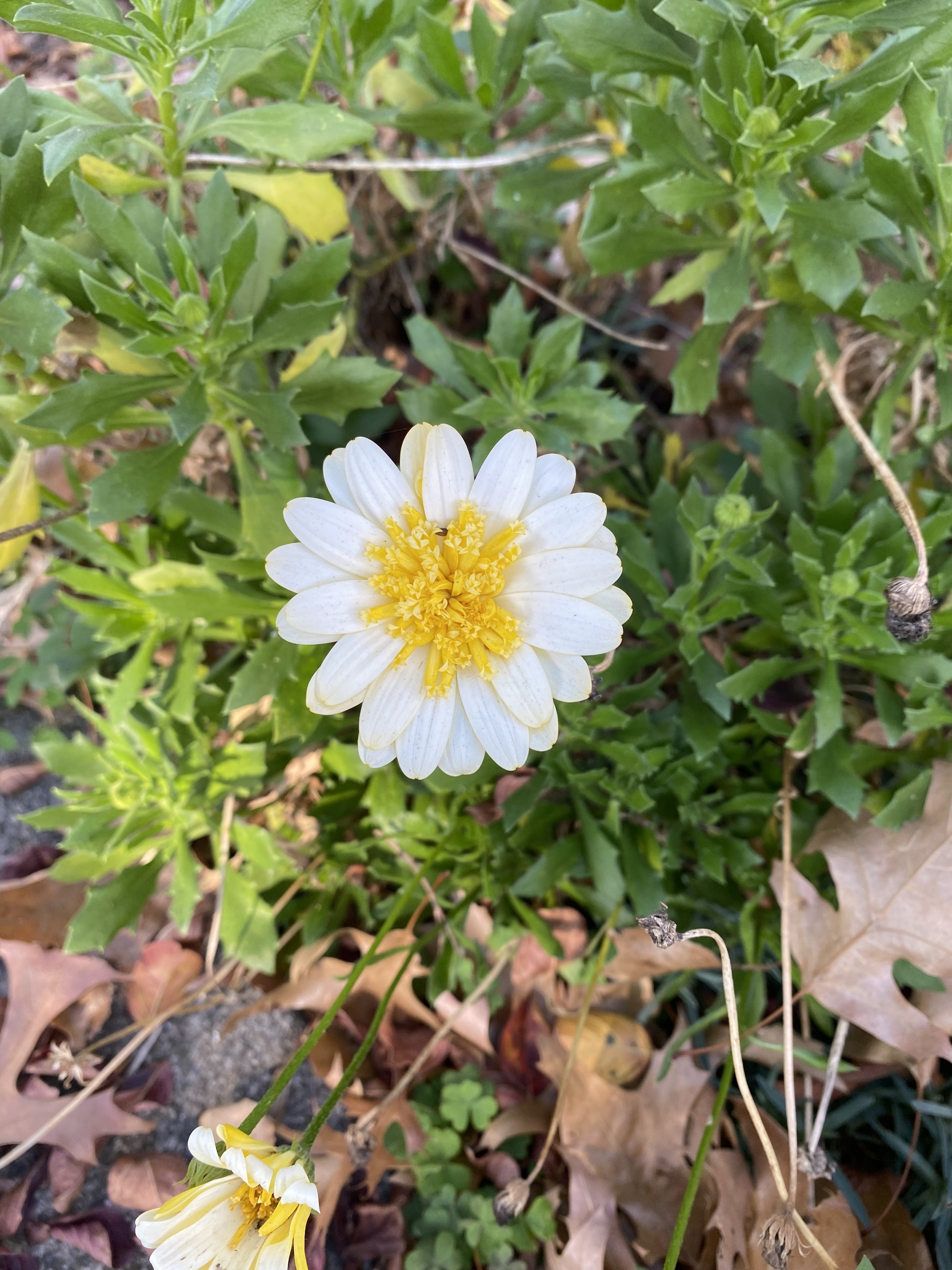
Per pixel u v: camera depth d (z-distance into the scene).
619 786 0.22
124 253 0.19
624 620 0.17
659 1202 0.21
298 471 0.21
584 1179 0.21
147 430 0.24
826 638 0.21
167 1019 0.25
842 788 0.21
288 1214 0.15
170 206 0.21
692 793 0.23
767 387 0.27
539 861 0.22
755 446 0.29
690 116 0.22
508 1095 0.23
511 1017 0.24
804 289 0.20
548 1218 0.21
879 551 0.22
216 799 0.23
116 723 0.23
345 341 0.28
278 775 0.25
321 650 0.22
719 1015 0.22
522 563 0.17
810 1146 0.20
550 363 0.23
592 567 0.16
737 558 0.20
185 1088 0.24
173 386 0.20
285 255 0.29
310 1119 0.23
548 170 0.25
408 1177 0.22
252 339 0.20
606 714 0.21
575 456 0.26
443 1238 0.21
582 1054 0.23
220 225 0.20
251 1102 0.23
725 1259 0.20
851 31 0.19
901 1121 0.22
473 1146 0.23
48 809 0.23
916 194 0.19
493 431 0.22
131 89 0.24
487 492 0.17
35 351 0.19
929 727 0.21
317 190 0.22
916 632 0.19
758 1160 0.21
